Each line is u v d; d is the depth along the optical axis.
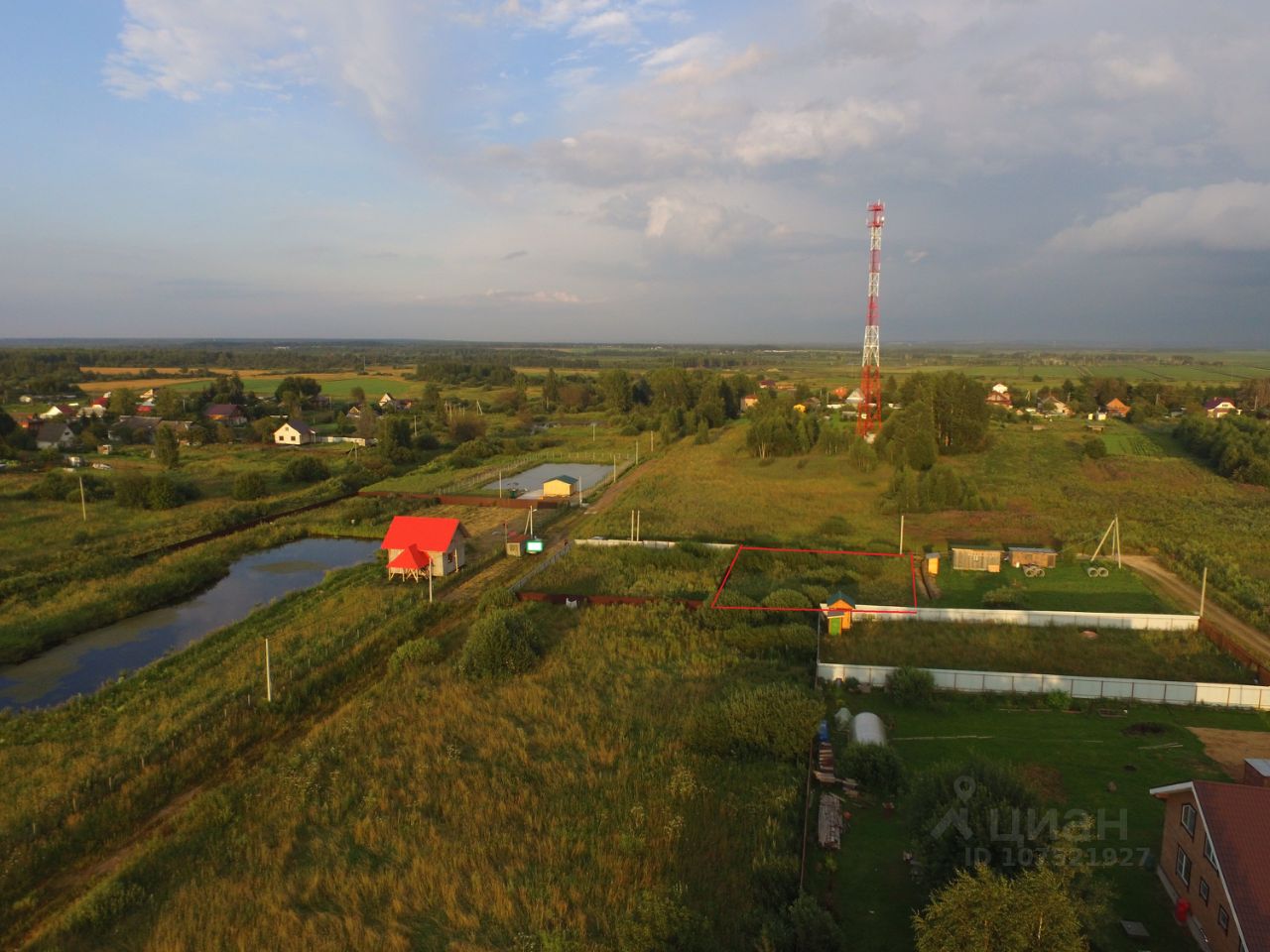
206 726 25.34
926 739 25.19
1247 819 15.88
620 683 28.84
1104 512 58.19
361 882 18.25
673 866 18.88
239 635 34.09
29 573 41.72
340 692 29.05
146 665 31.55
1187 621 34.41
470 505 63.78
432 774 22.88
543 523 56.25
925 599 39.19
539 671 30.05
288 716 26.78
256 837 19.97
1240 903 14.70
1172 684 27.42
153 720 26.02
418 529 44.12
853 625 35.19
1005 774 18.64
